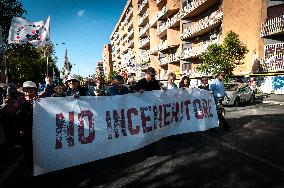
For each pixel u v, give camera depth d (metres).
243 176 4.30
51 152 4.57
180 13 39.25
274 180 4.07
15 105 5.45
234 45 23.44
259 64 25.25
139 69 40.44
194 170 4.70
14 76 31.44
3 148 5.71
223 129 8.20
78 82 6.34
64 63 17.45
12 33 8.66
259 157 5.20
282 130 7.71
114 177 4.55
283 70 23.00
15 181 4.56
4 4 22.59
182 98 6.91
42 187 4.27
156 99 6.14
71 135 4.80
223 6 28.97
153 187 4.07
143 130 5.76
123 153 5.88
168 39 43.88
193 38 38.84
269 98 19.73
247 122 9.42
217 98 8.37
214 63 24.19
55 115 4.68
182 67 40.09
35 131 4.46
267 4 24.91
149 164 5.14
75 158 4.80
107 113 5.28
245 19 26.88
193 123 7.13
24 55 29.36
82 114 4.96
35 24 8.80
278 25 23.58
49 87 7.33
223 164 4.93
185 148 6.18
